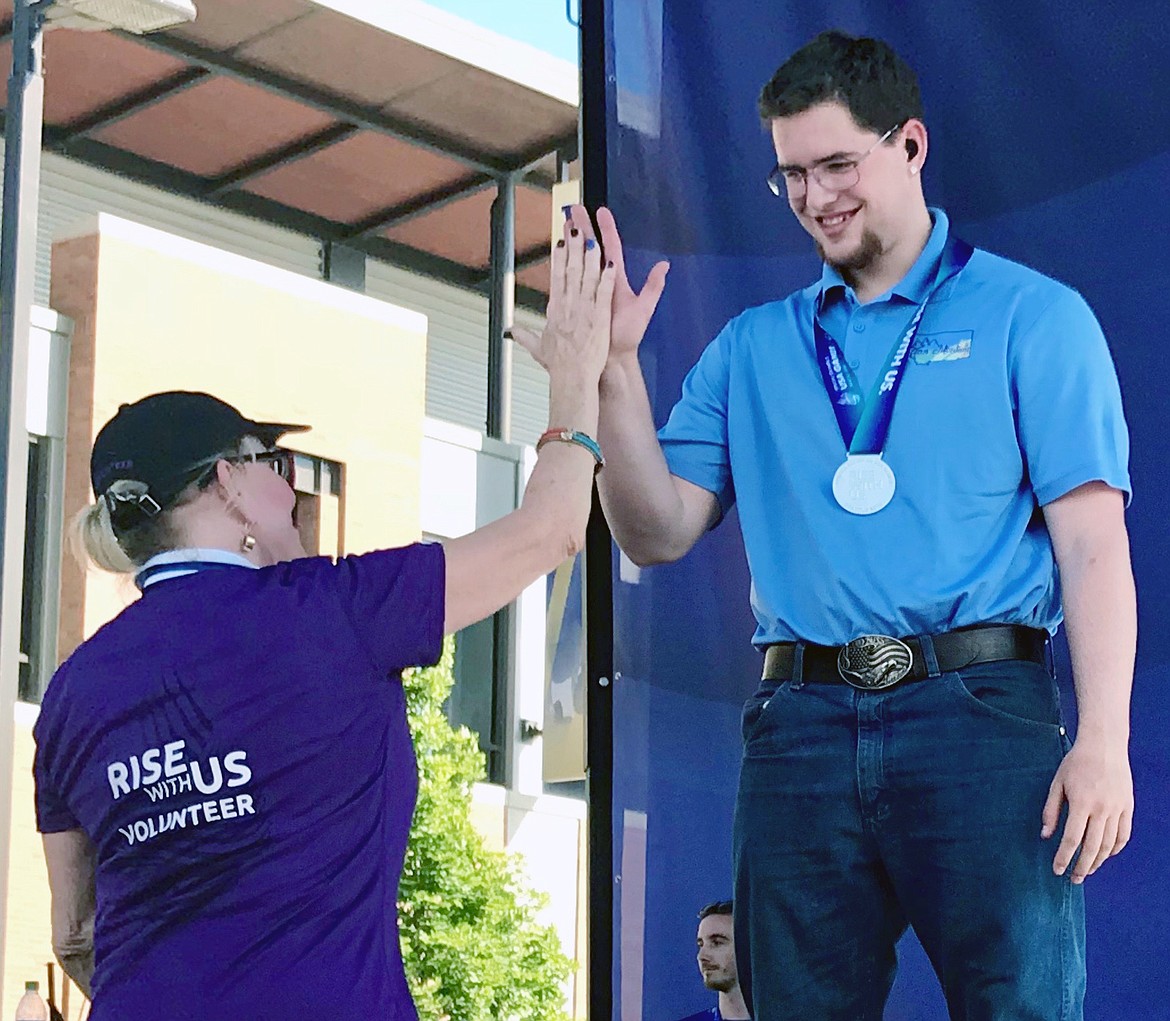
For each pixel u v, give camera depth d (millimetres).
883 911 3008
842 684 3006
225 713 2551
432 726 16906
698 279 3357
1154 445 3158
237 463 2748
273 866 2518
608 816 3312
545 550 2754
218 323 19219
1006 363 3025
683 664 3320
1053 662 3158
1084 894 3133
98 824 2600
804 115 3082
